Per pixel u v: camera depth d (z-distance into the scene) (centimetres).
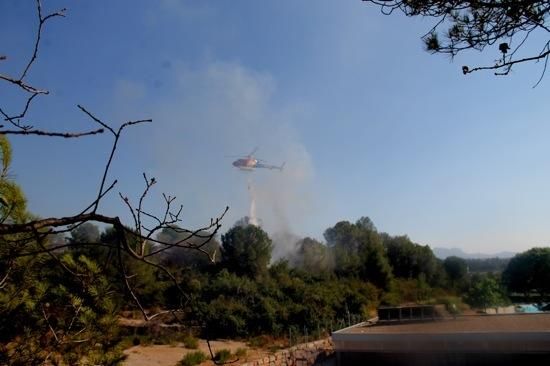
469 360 1412
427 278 4966
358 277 4284
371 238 5294
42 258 293
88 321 318
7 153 312
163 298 1862
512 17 359
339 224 6806
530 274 4566
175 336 2091
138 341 1894
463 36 403
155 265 185
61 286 307
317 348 2222
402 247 5238
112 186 167
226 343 2380
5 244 241
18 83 183
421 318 2022
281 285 3294
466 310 3312
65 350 313
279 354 1902
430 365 1459
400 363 1508
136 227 180
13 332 303
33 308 300
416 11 393
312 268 4397
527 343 1331
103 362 338
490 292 3425
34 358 295
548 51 339
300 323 2789
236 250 3859
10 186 304
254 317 2678
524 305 3869
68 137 174
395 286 4344
